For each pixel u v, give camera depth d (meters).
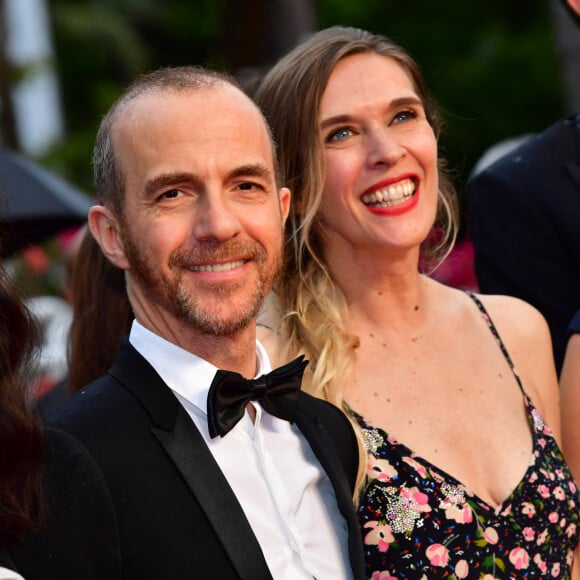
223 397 4.25
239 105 4.32
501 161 6.83
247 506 4.29
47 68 17.23
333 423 4.94
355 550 4.45
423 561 5.05
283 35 11.49
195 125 4.20
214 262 4.20
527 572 5.18
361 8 29.23
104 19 29.97
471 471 5.36
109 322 6.00
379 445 5.28
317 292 5.59
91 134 18.62
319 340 5.46
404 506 5.11
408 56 5.74
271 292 5.72
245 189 4.31
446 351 5.71
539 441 5.50
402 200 5.48
